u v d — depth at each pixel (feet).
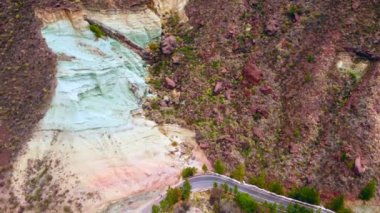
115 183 208.54
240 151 229.04
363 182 215.10
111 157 213.25
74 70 223.10
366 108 227.81
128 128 225.15
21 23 229.45
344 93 235.40
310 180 217.97
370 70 237.45
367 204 211.82
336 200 206.69
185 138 232.12
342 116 229.25
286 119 232.94
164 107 241.76
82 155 209.26
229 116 236.84
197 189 211.61
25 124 209.67
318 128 229.45
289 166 222.07
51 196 197.88
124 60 244.42
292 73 242.37
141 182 212.02
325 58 242.78
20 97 213.87
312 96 235.40
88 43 236.22
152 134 228.43
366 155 219.41
